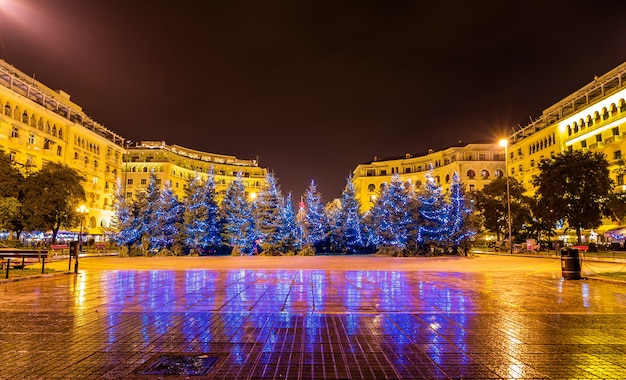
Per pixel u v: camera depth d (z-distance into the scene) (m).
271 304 9.17
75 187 44.53
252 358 5.11
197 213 37.44
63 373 4.54
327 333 6.41
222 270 19.16
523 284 13.14
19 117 51.50
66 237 51.22
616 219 42.22
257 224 36.12
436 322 7.22
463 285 12.88
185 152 111.56
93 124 71.56
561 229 56.16
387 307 8.77
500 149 89.75
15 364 4.85
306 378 4.41
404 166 107.94
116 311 8.25
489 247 55.47
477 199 56.41
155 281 14.04
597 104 54.25
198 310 8.38
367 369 4.70
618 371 4.62
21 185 40.66
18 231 41.16
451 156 94.44
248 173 120.25
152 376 4.45
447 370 4.66
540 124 70.56
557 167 42.25
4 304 9.12
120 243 35.44
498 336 6.20
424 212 33.28
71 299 9.86
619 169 39.34
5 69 51.97
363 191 107.69
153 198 37.16
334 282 13.80
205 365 4.82
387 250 36.12
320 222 44.03
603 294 10.74
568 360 5.02
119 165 80.19
